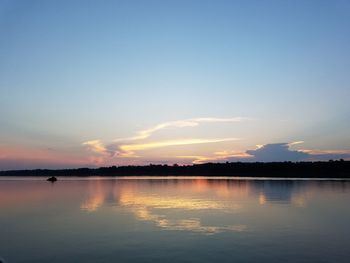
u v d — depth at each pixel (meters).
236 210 39.12
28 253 22.14
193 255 21.19
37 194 65.81
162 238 25.52
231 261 20.02
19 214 37.97
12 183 123.88
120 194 62.59
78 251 22.41
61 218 34.75
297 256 20.88
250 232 27.39
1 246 23.84
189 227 29.41
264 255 21.09
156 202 47.91
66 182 130.00
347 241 24.42
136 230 28.36
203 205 43.97
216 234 26.70
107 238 25.72
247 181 113.69
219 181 117.69
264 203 46.00
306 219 33.12
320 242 24.16
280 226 29.72
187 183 106.44
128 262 20.03
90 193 66.06
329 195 57.09
